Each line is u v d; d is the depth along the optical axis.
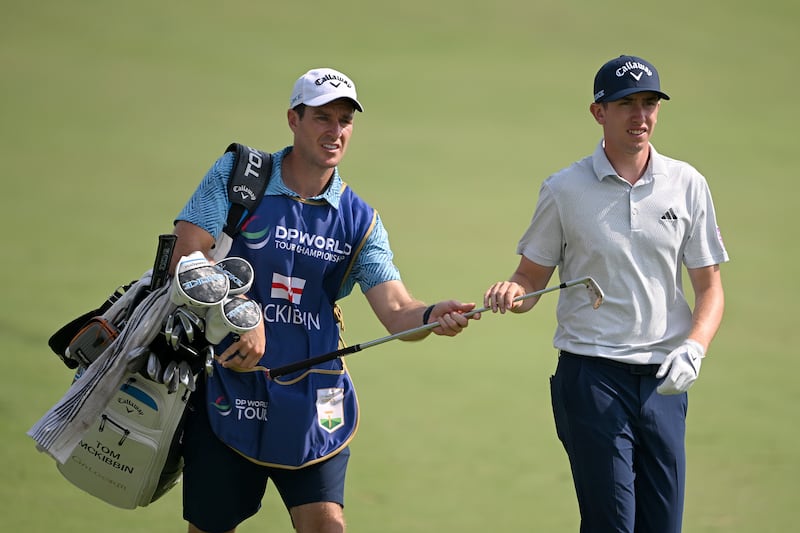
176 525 20.30
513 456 25.23
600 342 16.02
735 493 22.41
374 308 16.69
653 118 16.00
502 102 94.12
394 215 57.03
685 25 124.88
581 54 113.56
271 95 91.75
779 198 63.66
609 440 15.85
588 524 16.09
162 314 15.03
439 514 21.11
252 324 14.84
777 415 28.66
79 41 104.94
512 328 39.91
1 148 69.81
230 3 123.94
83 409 15.02
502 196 63.03
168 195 59.31
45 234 49.25
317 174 16.16
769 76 106.31
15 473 22.34
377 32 118.25
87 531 19.61
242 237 15.94
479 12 126.88
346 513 21.11
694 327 15.92
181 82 94.06
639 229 15.95
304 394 15.82
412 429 27.23
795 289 44.44
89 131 76.12
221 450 15.66
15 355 31.38
